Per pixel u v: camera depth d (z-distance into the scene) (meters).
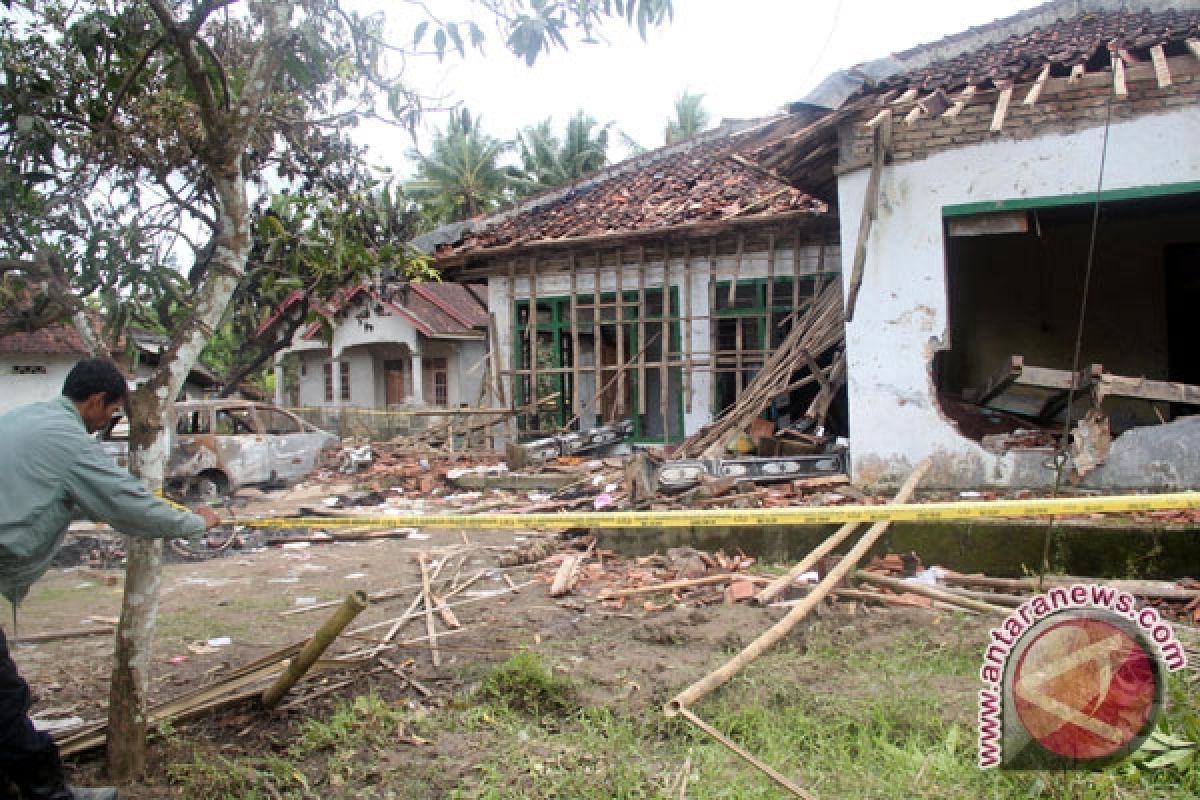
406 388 25.05
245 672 4.12
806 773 3.27
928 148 7.38
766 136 8.32
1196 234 10.73
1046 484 6.97
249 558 8.14
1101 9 10.13
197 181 5.11
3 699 2.82
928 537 6.28
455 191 33.62
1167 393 6.46
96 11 4.21
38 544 2.92
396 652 4.97
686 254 11.91
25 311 4.26
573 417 12.70
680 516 3.54
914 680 4.04
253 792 3.31
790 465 8.00
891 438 7.54
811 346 9.20
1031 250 11.59
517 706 4.15
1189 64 6.51
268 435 12.71
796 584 5.84
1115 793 2.95
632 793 3.21
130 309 3.88
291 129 5.13
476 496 10.60
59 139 4.09
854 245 7.75
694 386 12.02
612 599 5.94
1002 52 8.51
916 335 7.45
